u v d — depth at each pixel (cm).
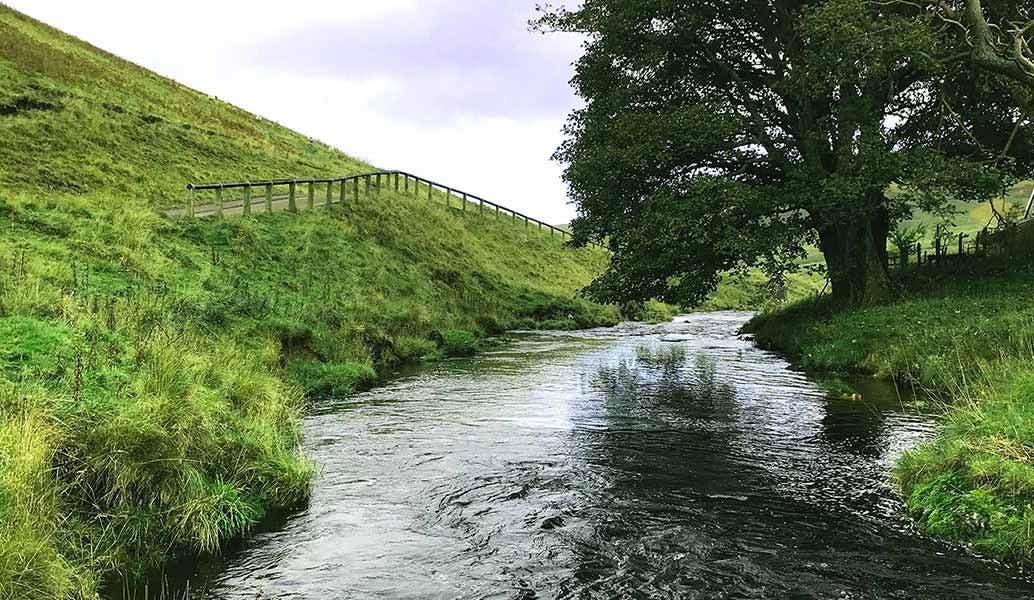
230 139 4000
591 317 3356
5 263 1149
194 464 642
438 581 534
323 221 2625
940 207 1786
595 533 628
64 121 2783
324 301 1841
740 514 675
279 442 795
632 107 2319
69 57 3869
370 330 1744
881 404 1185
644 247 2058
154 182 2691
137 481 587
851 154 1889
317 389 1281
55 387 641
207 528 580
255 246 2062
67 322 851
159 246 1702
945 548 588
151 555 550
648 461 858
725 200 1911
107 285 1276
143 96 4028
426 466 834
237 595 507
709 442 954
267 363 1266
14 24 4022
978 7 1738
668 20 2191
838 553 580
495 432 1010
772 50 2247
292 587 522
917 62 1822
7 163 2136
